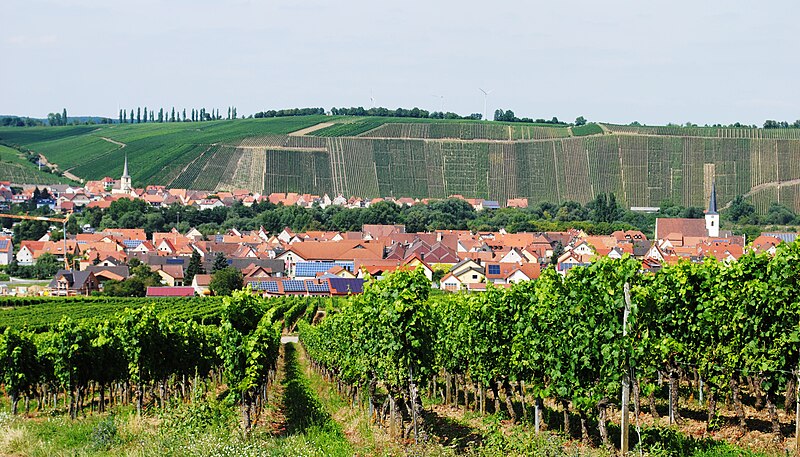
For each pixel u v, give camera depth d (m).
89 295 155.12
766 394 36.22
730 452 30.69
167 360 51.00
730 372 34.62
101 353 48.22
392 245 194.88
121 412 47.03
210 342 58.75
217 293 157.25
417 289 37.81
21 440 33.19
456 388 48.94
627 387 31.22
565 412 36.12
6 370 49.34
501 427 39.47
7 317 99.19
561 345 33.34
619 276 31.39
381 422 41.28
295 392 55.09
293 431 38.62
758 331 34.28
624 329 31.16
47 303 131.62
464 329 43.88
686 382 47.16
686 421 37.72
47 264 193.50
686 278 37.72
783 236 179.88
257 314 40.62
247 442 32.47
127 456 30.05
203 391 56.09
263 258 187.12
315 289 158.88
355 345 45.38
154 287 157.62
